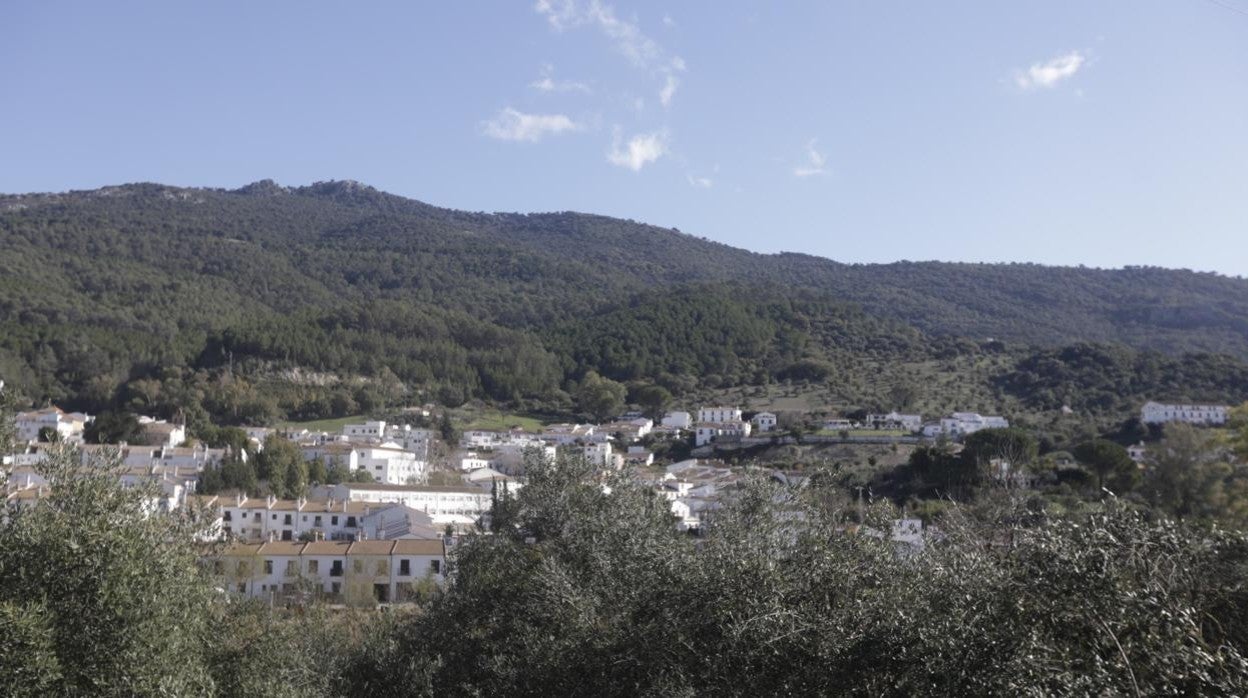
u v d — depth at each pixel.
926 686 10.72
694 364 173.50
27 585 12.26
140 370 138.75
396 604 47.38
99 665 12.28
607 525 19.36
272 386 142.50
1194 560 10.16
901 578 12.80
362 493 87.69
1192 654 8.75
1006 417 99.12
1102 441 58.09
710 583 13.71
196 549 16.44
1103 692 8.70
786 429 113.38
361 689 22.77
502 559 21.52
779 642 12.30
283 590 52.16
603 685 15.79
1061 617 9.87
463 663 21.05
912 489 63.66
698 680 13.55
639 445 133.00
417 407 151.62
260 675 17.22
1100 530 10.17
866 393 135.75
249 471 85.69
